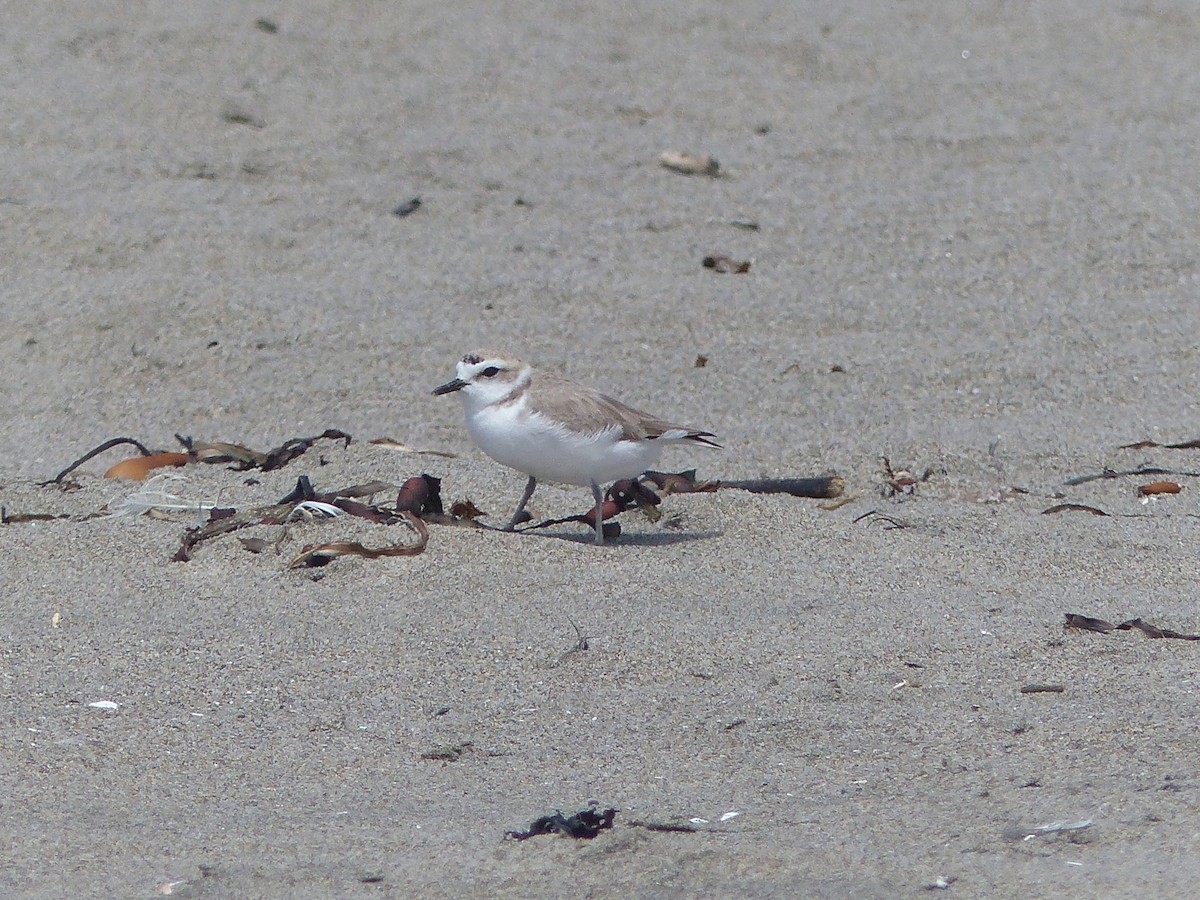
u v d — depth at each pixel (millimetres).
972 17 21422
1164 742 6570
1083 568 9109
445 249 14758
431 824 6047
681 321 13516
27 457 11117
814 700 7191
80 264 14109
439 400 12156
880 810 6094
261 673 7477
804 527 9656
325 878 5648
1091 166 16875
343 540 9000
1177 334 13352
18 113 16891
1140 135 17703
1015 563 9172
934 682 7379
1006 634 7965
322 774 6496
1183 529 9852
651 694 7266
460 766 6574
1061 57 20109
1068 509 10320
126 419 11797
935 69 19562
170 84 17797
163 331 13047
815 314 13719
